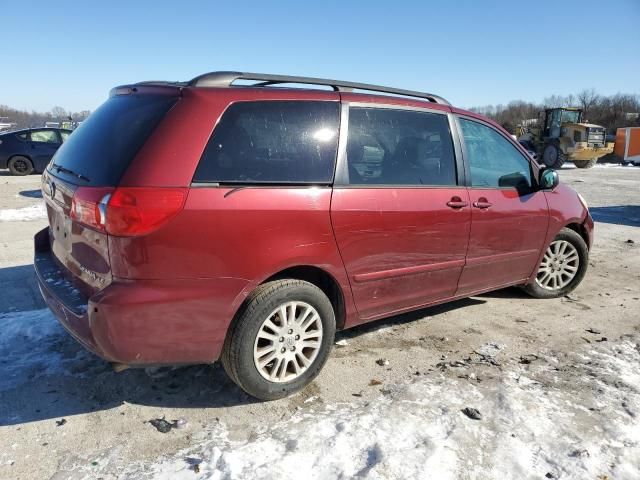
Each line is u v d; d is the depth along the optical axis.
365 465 2.47
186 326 2.68
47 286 3.01
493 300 4.89
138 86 3.13
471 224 3.87
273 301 2.89
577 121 25.16
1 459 2.49
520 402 3.05
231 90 2.89
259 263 2.82
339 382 3.27
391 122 3.50
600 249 7.17
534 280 4.74
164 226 2.55
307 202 2.97
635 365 3.60
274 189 2.88
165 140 2.64
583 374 3.44
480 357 3.67
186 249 2.62
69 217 2.87
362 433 2.72
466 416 2.90
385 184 3.39
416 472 2.42
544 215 4.49
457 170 3.84
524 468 2.48
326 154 3.12
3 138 14.60
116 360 2.61
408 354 3.69
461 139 3.92
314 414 2.91
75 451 2.56
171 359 2.72
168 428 2.76
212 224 2.66
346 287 3.26
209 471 2.42
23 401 2.96
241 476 2.38
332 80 3.40
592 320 4.45
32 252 6.05
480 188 3.98
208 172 2.71
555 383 3.30
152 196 2.53
